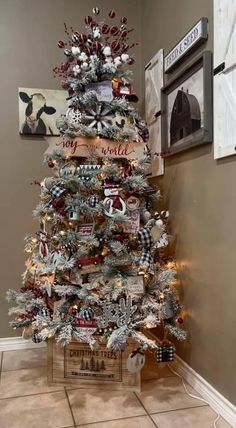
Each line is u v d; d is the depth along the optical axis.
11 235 2.74
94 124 2.16
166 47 2.46
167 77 2.48
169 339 2.46
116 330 1.99
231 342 1.78
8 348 2.73
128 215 2.14
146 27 2.81
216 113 1.85
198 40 1.98
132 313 2.06
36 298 2.22
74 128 2.13
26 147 2.74
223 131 1.80
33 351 2.70
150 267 2.12
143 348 2.02
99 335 2.09
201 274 2.06
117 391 2.10
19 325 2.22
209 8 1.92
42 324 2.09
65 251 2.12
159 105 2.55
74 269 2.12
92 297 2.05
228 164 1.77
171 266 2.36
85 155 2.16
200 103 1.99
